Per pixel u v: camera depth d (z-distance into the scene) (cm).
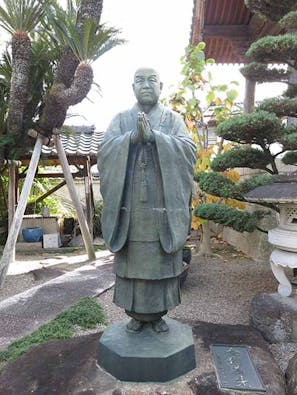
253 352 297
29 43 507
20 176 844
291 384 263
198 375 262
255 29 796
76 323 387
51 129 571
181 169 246
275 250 390
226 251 779
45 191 1016
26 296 476
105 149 251
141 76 253
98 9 485
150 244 243
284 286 386
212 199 655
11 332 374
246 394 244
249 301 461
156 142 235
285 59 438
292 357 305
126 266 249
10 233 509
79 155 794
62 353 298
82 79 500
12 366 285
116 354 254
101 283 528
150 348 258
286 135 413
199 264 658
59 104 518
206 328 345
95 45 478
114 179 244
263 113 396
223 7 789
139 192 242
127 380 252
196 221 670
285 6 480
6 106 592
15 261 709
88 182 845
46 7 466
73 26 467
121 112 270
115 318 411
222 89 657
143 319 266
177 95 665
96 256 748
